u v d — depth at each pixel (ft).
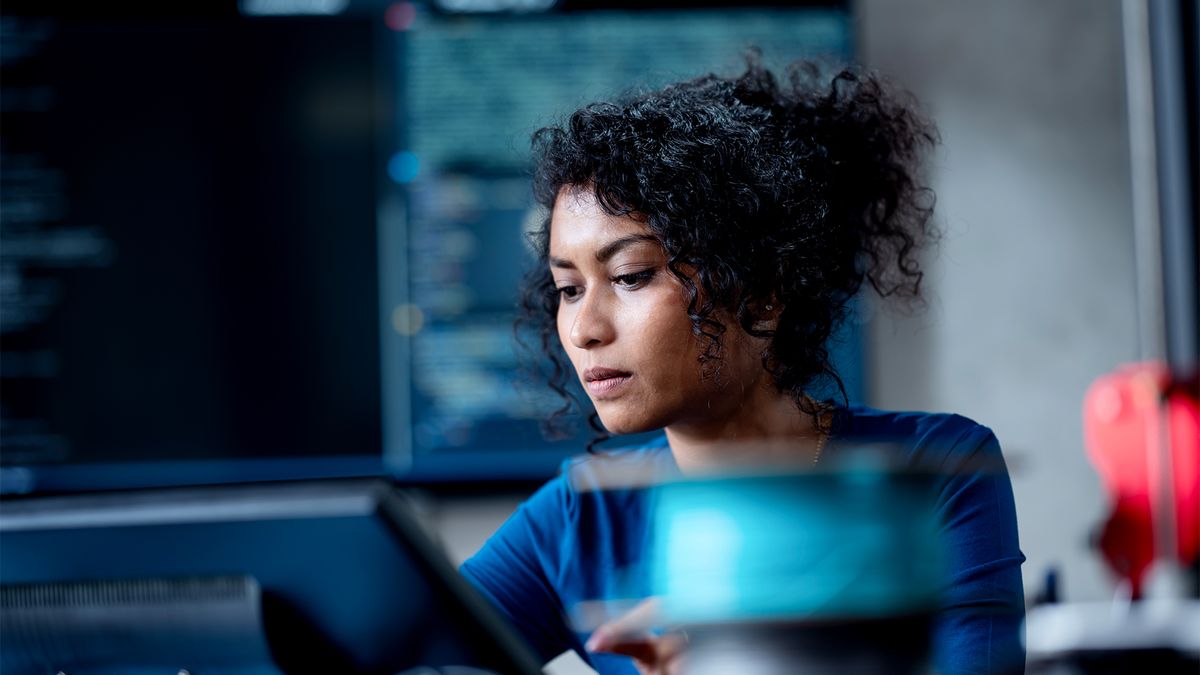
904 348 9.02
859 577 1.28
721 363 2.72
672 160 2.70
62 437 8.96
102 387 8.98
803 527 1.29
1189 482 7.22
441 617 1.94
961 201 9.14
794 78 3.58
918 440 3.20
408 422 9.07
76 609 1.94
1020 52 9.14
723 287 2.69
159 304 9.01
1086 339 9.12
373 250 9.10
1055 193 9.14
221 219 9.04
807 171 3.01
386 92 9.08
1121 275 9.12
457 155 9.09
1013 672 2.74
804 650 1.27
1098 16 9.15
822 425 3.10
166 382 9.01
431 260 9.09
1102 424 7.57
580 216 2.74
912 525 1.33
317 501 1.87
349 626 1.94
